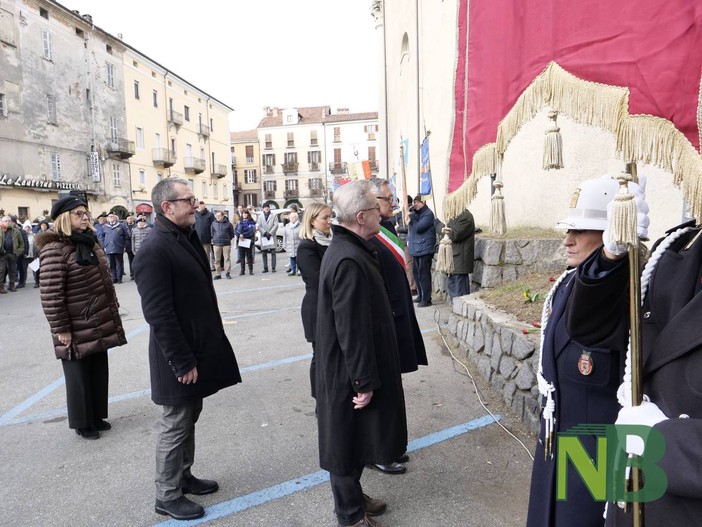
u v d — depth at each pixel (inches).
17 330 292.2
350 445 94.0
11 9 971.9
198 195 1772.9
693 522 43.2
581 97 72.6
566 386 68.7
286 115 2596.0
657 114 61.7
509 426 140.5
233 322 287.9
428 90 439.5
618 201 50.5
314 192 2564.0
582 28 72.6
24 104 1003.3
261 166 2620.6
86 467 129.5
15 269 466.6
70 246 138.9
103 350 142.3
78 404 141.4
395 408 96.7
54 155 1081.4
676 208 175.8
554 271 245.8
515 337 150.3
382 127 713.0
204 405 166.4
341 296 91.6
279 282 445.1
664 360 47.5
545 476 70.4
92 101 1201.4
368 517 100.3
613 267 55.2
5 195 943.7
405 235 353.1
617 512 53.4
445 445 132.2
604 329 59.9
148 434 147.8
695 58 57.9
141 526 104.5
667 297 50.4
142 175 1424.7
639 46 64.0
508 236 264.1
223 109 1980.8
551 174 261.3
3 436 149.4
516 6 88.7
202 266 109.5
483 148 102.2
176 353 100.5
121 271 499.5
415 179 499.5
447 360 197.0
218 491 116.5
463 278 259.9
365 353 90.7
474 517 103.0
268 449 135.4
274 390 178.1
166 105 1552.7
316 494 114.0
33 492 118.4
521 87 87.7
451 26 360.5
